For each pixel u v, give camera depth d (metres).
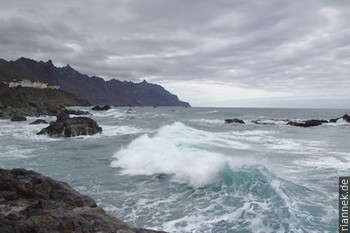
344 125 50.19
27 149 22.95
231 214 9.77
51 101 125.81
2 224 6.58
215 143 23.33
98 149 23.12
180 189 12.57
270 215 9.37
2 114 53.31
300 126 48.16
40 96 124.19
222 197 11.19
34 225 6.84
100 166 17.09
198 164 13.77
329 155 20.61
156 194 12.08
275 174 13.20
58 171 15.98
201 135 28.06
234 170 12.52
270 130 40.91
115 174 15.26
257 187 11.37
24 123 43.41
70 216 7.55
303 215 9.36
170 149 17.77
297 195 11.06
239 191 11.39
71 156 20.20
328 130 41.69
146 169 15.84
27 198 9.45
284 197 10.52
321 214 9.45
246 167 12.99
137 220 9.70
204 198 11.36
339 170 15.77
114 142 26.89
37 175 11.30
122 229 7.54
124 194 12.16
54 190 9.80
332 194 11.35
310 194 11.29
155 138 21.62
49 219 7.15
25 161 18.50
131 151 19.12
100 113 81.50
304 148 23.94
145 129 37.56
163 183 13.46
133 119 57.81
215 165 12.96
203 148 19.48
